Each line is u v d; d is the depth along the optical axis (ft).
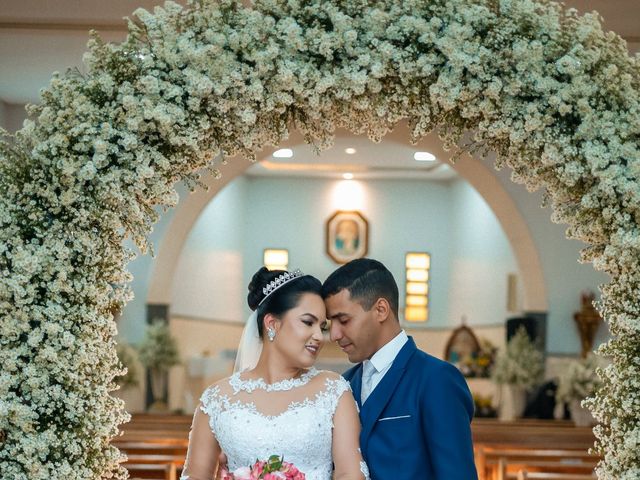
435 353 58.59
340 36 13.24
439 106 14.03
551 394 40.68
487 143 14.37
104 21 23.35
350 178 59.82
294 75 13.39
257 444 11.87
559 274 41.52
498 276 52.13
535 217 40.93
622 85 13.48
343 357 54.80
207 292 53.57
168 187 13.82
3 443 13.09
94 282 13.41
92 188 13.37
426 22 13.42
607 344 14.28
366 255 59.57
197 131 13.50
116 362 14.10
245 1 20.44
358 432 12.32
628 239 13.15
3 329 12.95
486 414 46.52
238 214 58.39
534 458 25.52
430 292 59.16
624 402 13.60
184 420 34.37
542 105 13.52
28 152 13.55
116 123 13.41
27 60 27.50
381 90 13.79
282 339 12.26
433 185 59.62
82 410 13.16
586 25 13.62
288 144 36.50
